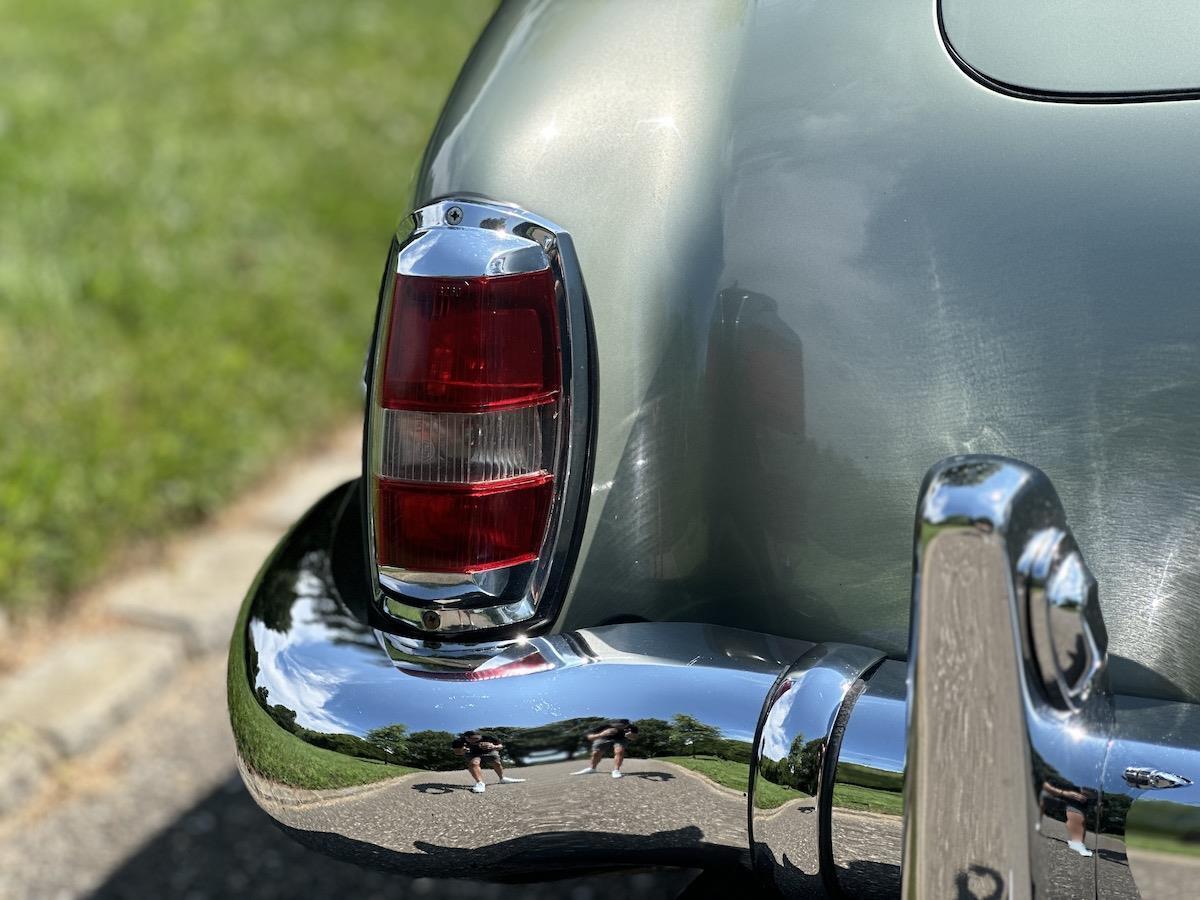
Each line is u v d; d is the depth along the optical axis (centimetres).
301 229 514
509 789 135
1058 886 112
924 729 104
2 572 315
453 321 138
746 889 154
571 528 142
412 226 144
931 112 133
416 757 136
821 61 138
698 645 141
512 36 151
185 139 557
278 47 708
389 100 664
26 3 711
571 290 139
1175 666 133
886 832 126
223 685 310
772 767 129
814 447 138
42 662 305
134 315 430
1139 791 116
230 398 407
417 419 140
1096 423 130
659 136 141
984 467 103
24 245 445
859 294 134
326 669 143
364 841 140
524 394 138
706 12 145
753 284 138
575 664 138
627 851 137
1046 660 103
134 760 284
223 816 268
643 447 142
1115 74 128
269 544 359
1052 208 129
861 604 141
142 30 692
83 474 351
